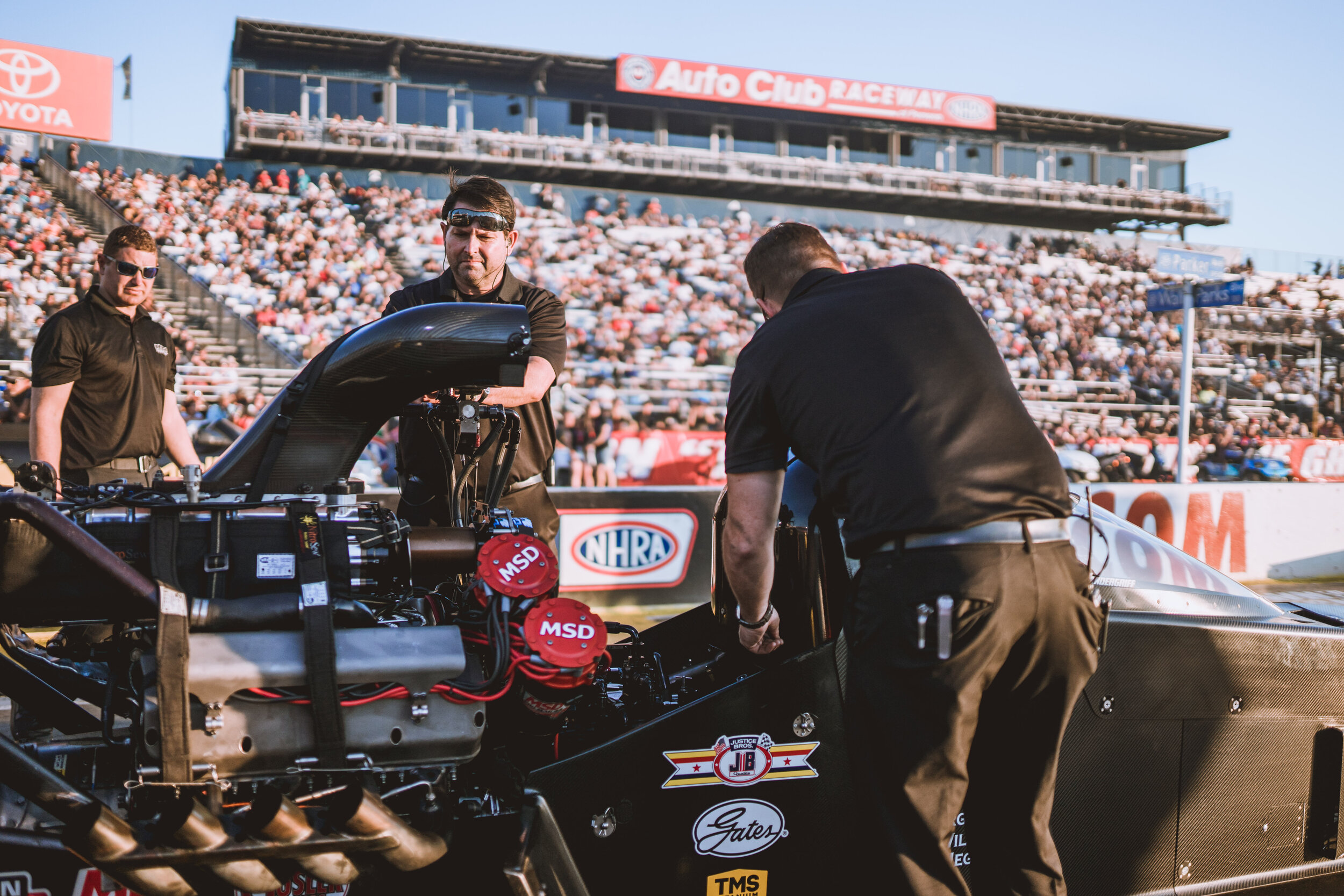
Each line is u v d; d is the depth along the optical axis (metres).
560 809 1.69
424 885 1.55
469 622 1.63
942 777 1.54
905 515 1.51
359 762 1.40
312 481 1.81
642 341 15.55
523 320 1.81
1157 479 14.34
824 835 1.87
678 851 1.76
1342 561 8.64
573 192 17.92
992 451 1.54
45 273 13.12
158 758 1.34
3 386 10.73
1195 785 2.11
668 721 1.75
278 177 15.89
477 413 1.94
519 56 18.75
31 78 14.43
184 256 14.45
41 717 1.78
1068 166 22.61
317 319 14.33
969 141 21.92
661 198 18.52
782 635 1.96
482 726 1.49
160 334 3.18
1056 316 17.89
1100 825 2.03
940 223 19.84
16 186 14.18
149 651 1.49
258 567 1.49
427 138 17.97
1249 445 15.09
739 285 17.11
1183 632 2.10
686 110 20.14
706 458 12.77
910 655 1.51
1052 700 1.61
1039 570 1.53
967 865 1.94
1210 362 17.44
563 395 12.85
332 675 1.37
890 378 1.58
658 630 2.62
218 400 11.90
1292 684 2.19
